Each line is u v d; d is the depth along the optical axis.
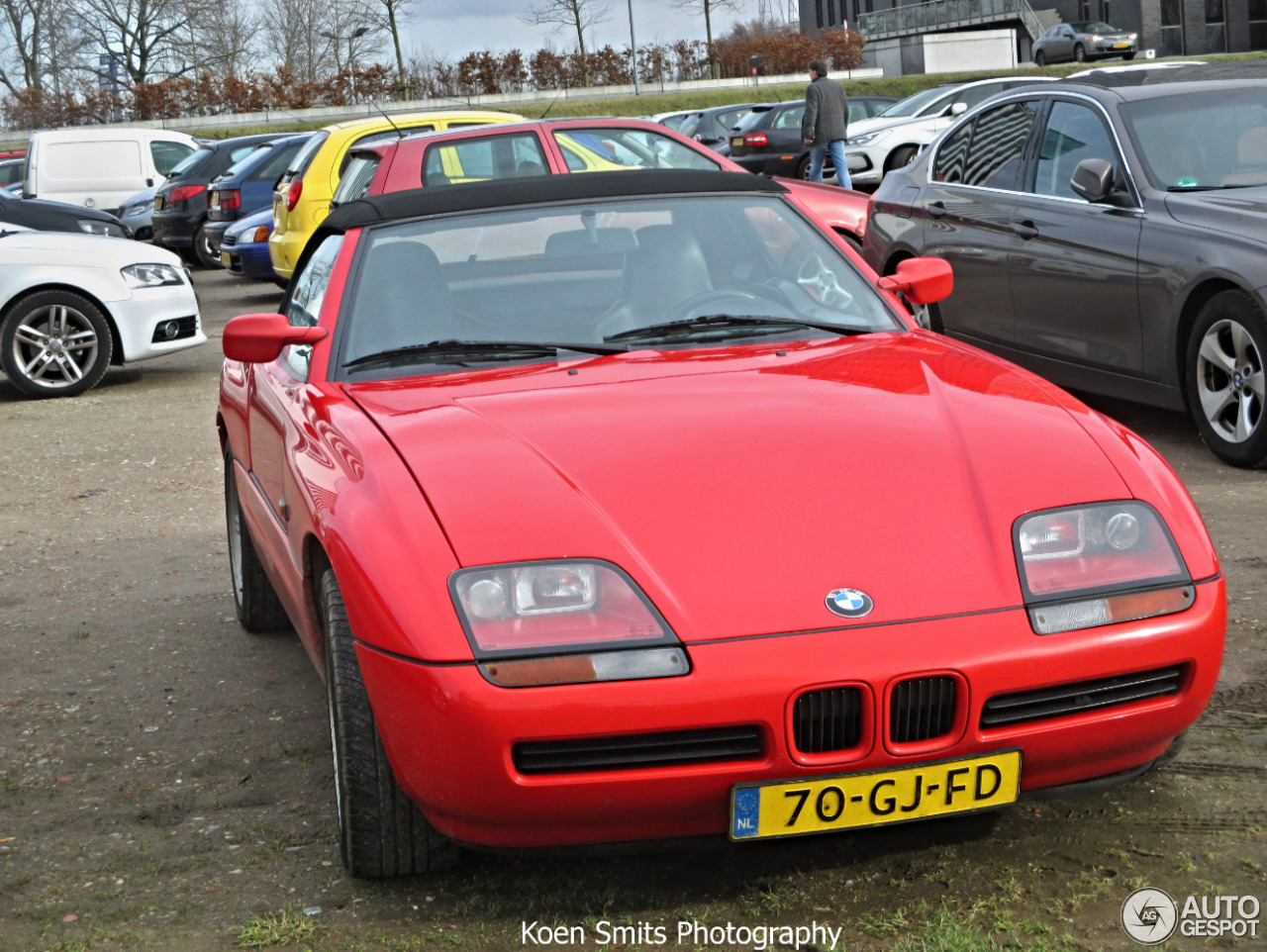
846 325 3.39
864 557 2.29
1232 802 2.72
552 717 2.14
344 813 2.50
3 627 4.60
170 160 22.39
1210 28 51.56
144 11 60.81
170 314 10.21
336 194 9.35
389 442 2.65
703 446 2.56
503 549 2.28
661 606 2.21
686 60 54.28
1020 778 2.29
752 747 2.20
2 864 2.80
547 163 8.68
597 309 3.34
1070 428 2.68
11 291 9.63
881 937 2.30
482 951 2.33
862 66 55.72
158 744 3.47
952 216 7.10
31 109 51.06
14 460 7.61
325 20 58.66
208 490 6.66
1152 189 5.90
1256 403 5.36
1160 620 2.31
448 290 3.36
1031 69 31.12
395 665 2.22
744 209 3.65
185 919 2.51
